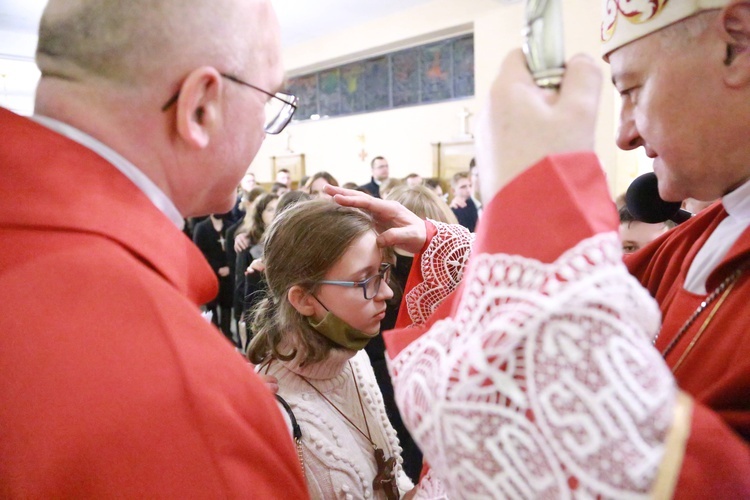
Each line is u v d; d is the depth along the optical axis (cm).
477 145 47
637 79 55
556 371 38
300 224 89
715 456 37
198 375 45
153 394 43
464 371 41
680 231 73
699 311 57
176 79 51
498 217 43
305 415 83
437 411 42
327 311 86
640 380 37
